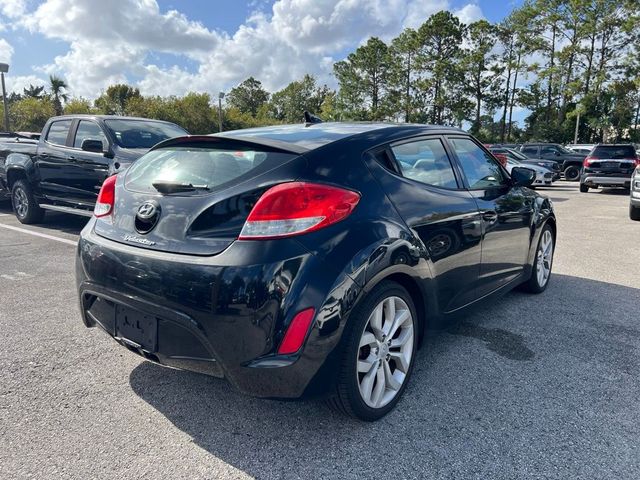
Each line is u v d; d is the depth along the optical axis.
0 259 5.84
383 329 2.56
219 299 2.14
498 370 3.13
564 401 2.76
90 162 6.92
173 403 2.71
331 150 2.49
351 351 2.31
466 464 2.21
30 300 4.37
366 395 2.47
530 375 3.07
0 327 3.75
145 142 7.22
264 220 2.18
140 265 2.38
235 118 53.44
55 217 9.09
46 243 6.77
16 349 3.36
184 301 2.21
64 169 7.32
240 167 2.43
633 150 15.94
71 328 3.75
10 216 9.25
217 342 2.17
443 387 2.91
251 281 2.11
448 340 3.61
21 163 7.98
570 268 5.77
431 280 2.83
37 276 5.13
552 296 4.67
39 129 41.91
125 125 7.35
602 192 16.92
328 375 2.25
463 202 3.21
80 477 2.10
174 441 2.37
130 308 2.44
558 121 57.69
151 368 3.12
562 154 23.72
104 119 7.25
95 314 2.72
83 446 2.31
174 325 2.29
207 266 2.18
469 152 3.65
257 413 2.62
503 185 3.95
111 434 2.41
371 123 3.27
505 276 3.91
